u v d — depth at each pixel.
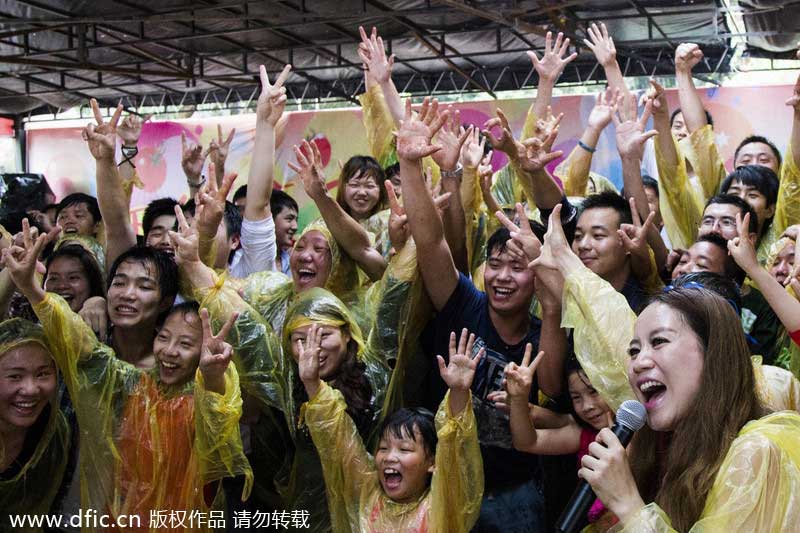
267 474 4.04
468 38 12.55
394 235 3.88
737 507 2.02
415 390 4.03
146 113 15.41
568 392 3.51
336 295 4.36
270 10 11.40
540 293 3.46
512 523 3.56
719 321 2.24
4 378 3.58
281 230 5.55
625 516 2.16
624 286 3.87
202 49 13.05
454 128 4.14
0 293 3.74
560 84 13.34
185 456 3.66
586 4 11.14
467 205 4.32
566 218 4.00
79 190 15.71
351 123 14.19
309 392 3.57
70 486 3.92
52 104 15.35
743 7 10.99
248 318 3.78
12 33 11.38
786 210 4.21
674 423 2.25
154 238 4.76
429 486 3.48
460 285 3.80
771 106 12.45
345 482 3.54
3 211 7.48
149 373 3.79
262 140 4.54
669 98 12.92
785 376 3.07
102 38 12.66
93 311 4.06
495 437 3.64
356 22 11.93
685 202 4.68
